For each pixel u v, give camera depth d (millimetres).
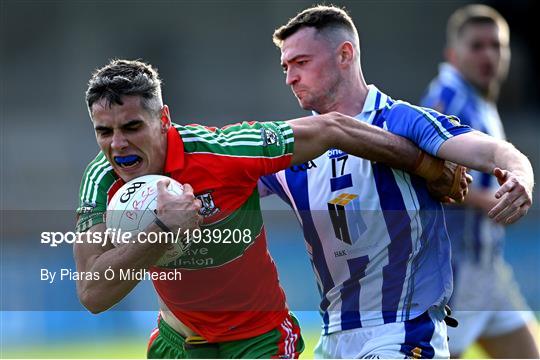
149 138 12336
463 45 24016
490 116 24047
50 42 76750
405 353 13969
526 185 12594
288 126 13062
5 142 70188
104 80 12094
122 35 77562
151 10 77812
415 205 14289
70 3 77000
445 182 14375
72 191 65812
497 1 77000
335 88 14555
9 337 23953
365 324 14391
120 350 23484
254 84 77062
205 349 14219
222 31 78000
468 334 21172
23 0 76125
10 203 63875
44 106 75250
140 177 12688
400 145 13898
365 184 14289
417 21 78625
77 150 70438
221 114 76188
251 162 12828
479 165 13523
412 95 78000
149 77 12344
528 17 76375
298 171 14625
